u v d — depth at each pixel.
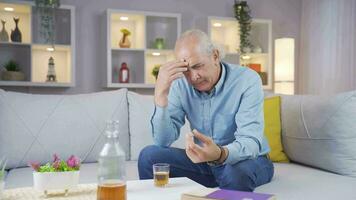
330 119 1.88
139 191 1.17
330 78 4.20
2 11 3.69
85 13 3.95
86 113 2.22
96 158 2.20
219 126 1.69
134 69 4.13
